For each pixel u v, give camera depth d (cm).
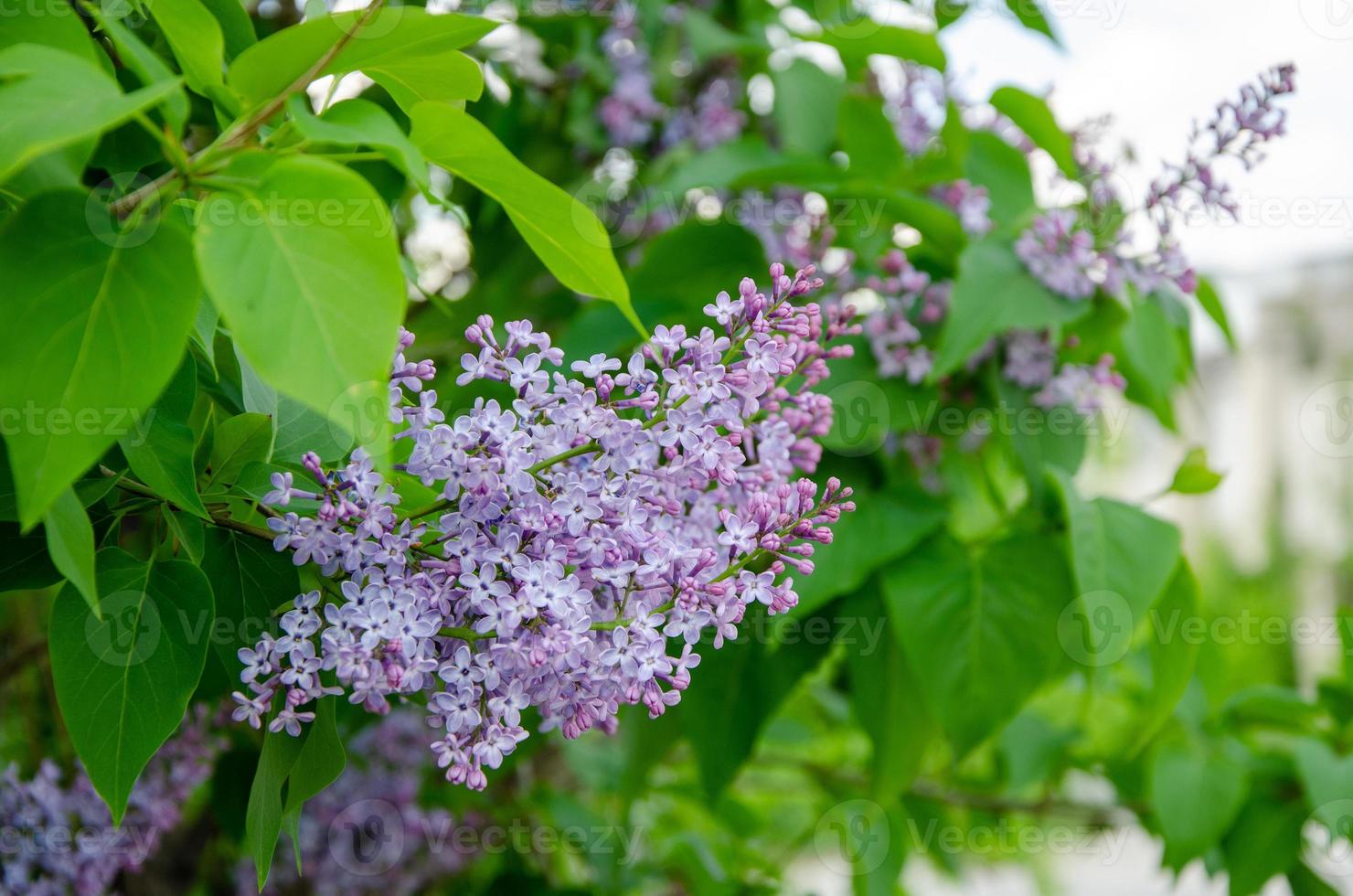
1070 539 76
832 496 59
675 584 56
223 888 104
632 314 57
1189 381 98
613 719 59
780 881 116
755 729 84
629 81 111
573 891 102
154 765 77
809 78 100
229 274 50
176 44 54
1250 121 76
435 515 58
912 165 92
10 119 49
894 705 85
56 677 57
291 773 59
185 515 60
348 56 55
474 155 55
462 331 105
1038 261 80
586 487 56
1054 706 126
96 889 76
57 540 51
